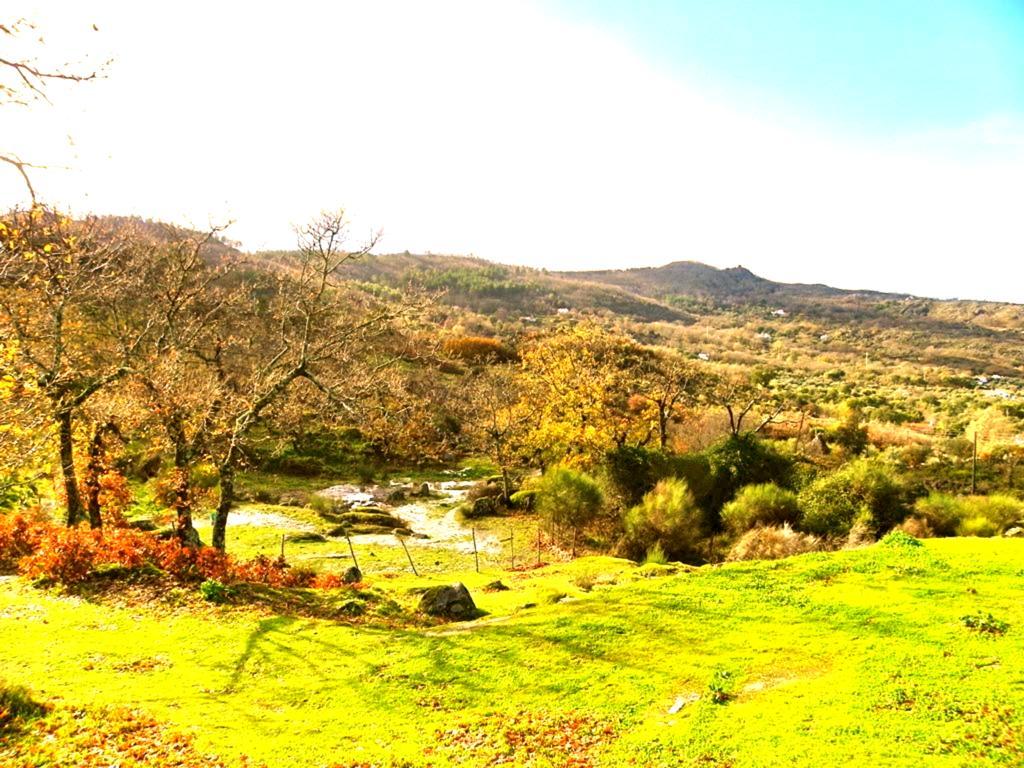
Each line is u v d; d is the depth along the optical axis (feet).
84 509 91.91
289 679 45.55
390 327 95.35
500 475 194.70
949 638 37.78
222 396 92.89
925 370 521.65
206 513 130.93
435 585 68.33
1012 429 252.21
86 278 83.30
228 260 169.78
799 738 29.78
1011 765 25.03
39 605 58.80
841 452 200.23
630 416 183.01
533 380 174.91
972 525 110.52
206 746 35.24
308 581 76.02
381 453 206.18
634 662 42.24
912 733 28.37
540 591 73.72
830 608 45.75
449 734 36.58
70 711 38.09
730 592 51.67
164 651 50.57
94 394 85.66
